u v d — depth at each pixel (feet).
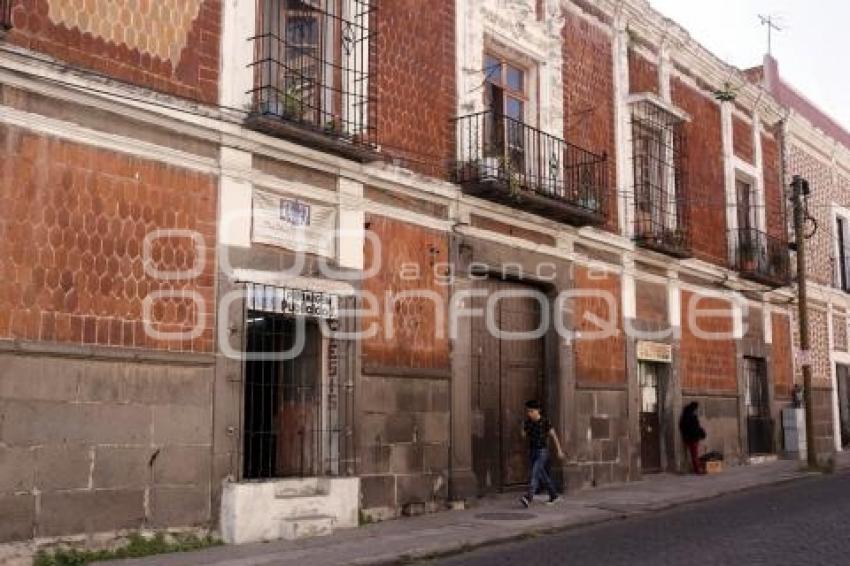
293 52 37.76
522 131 49.39
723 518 38.86
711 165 68.33
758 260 71.26
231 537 31.89
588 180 51.80
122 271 30.25
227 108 33.58
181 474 31.12
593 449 51.49
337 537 33.55
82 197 29.43
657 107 58.75
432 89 43.37
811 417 63.67
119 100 30.37
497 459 46.65
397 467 39.09
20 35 28.27
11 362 27.12
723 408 66.03
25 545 26.89
